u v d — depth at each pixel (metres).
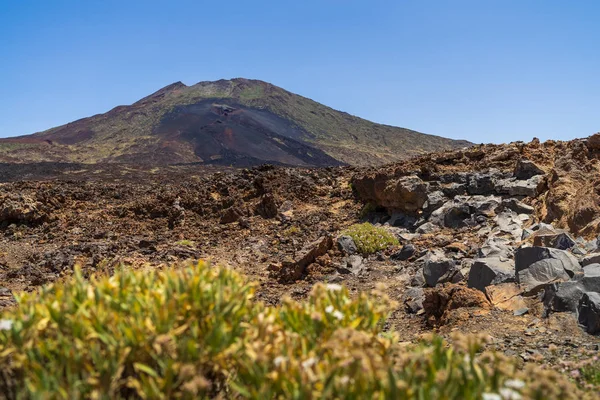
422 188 17.67
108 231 20.48
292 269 12.84
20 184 32.81
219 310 3.34
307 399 2.65
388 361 3.13
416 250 13.71
